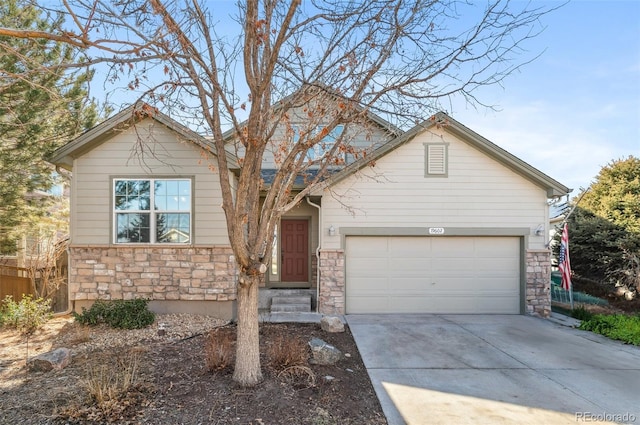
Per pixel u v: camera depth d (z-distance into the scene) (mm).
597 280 12586
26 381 4734
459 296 9844
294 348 5469
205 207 9141
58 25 4617
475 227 9805
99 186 9109
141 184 9195
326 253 9664
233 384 4543
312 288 11062
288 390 4477
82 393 4305
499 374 5465
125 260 9008
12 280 10266
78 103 8562
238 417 3857
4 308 8844
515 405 4465
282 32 4023
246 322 4613
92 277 8953
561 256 10078
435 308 9828
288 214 11344
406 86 4988
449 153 9867
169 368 5090
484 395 4738
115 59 3943
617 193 12461
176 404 4078
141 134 9156
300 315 9180
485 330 8023
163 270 9016
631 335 7125
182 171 9148
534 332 7891
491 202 9836
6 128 8188
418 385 5016
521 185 9844
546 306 9680
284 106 5020
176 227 9172
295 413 4000
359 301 9797
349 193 9805
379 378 5242
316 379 4863
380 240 9891
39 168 10070
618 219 12117
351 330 7875
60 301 10805
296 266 11367
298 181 9922
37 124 8336
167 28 4285
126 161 9133
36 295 10055
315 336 7277
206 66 4348
